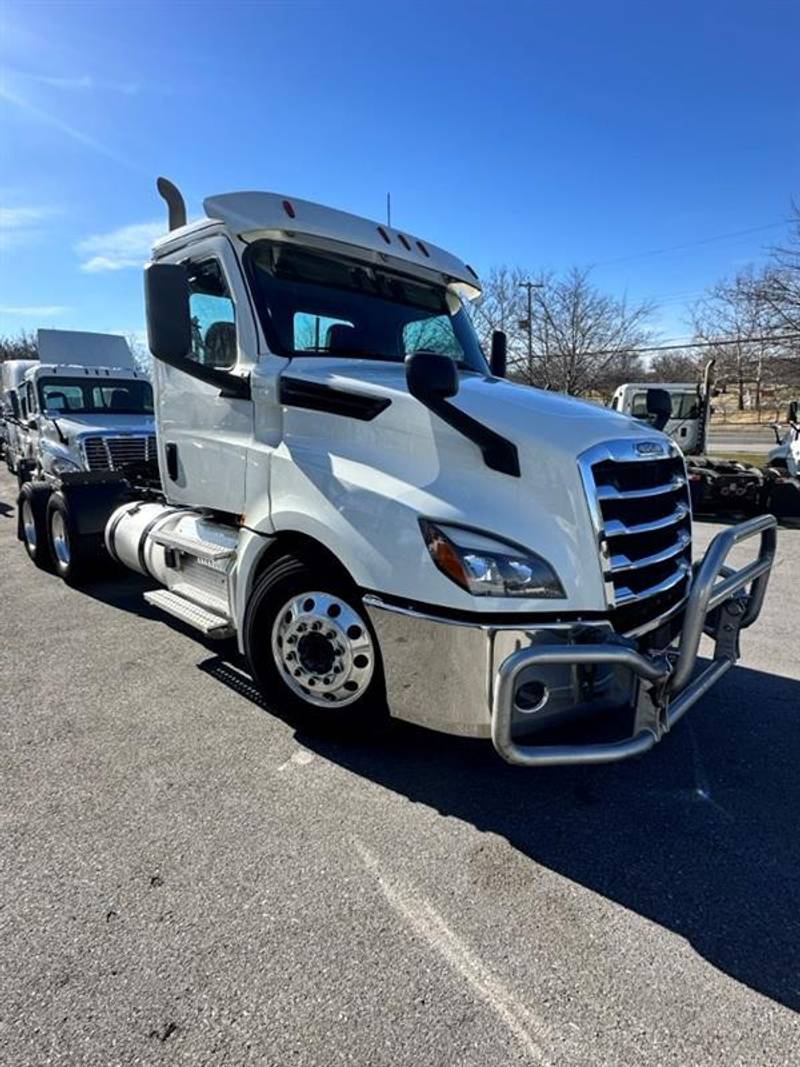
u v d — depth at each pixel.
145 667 4.21
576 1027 1.75
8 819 2.63
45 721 3.47
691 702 2.75
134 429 9.37
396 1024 1.75
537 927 2.10
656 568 2.83
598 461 2.53
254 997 1.83
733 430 39.03
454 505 2.58
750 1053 1.68
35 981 1.88
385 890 2.26
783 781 2.97
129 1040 1.70
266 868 2.36
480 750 3.19
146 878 2.30
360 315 3.74
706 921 2.14
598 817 2.69
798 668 4.27
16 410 12.33
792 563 7.27
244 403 3.49
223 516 3.92
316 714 3.18
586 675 2.57
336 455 2.98
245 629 3.37
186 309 3.31
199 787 2.86
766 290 21.27
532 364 34.88
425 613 2.60
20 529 7.51
